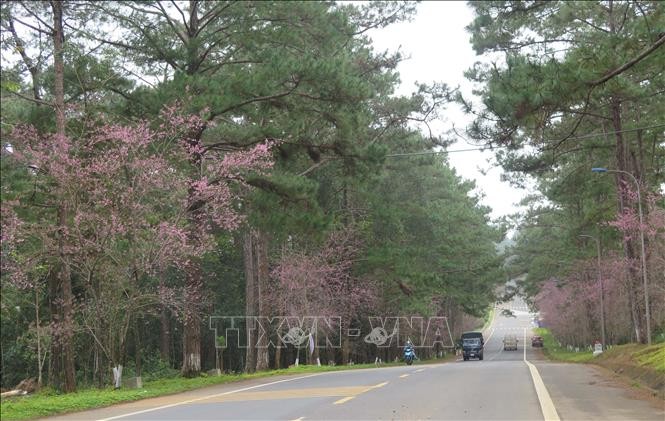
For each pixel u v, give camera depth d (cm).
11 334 4025
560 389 1748
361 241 4375
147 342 5178
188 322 2589
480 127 1403
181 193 2105
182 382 2275
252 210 2572
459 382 1953
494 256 6825
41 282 2806
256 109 2631
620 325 5256
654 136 3531
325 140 2705
